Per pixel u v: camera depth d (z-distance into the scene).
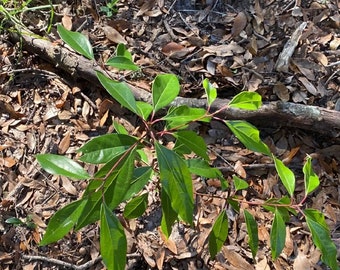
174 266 1.83
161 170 0.99
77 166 1.11
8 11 2.37
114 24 2.35
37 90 2.22
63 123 2.14
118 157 1.03
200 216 1.91
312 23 2.34
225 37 2.33
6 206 1.94
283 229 1.21
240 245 1.87
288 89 2.16
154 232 1.88
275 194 1.98
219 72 2.21
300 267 1.82
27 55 2.32
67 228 1.05
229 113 2.04
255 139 1.22
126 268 1.82
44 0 2.43
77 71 2.16
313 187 1.24
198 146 1.17
